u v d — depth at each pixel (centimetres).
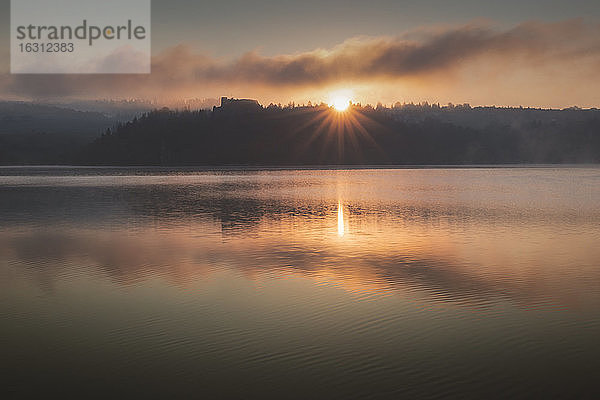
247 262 2366
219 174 17625
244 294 1797
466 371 1139
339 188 8906
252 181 11875
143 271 2183
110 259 2448
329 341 1321
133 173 18950
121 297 1770
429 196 6819
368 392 1041
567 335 1360
